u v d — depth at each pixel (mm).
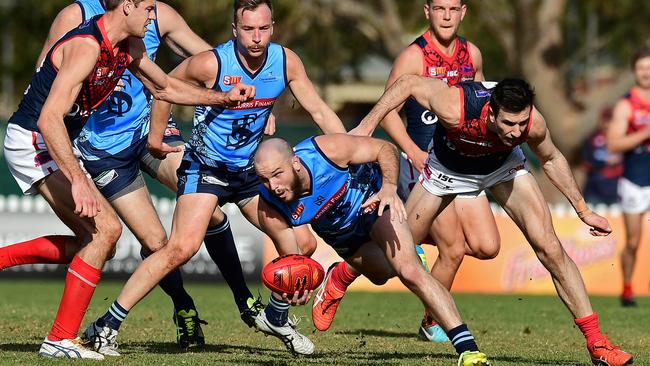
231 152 24547
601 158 72688
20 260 23812
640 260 52031
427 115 29375
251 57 23844
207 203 24172
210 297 43688
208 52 23906
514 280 51531
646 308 40906
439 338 28484
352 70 94875
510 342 28109
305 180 22250
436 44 29625
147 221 25453
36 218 54125
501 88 20938
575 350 26422
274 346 26562
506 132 21250
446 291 21766
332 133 23406
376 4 76188
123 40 22250
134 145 25906
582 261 51844
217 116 24188
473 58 29938
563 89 71812
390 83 29672
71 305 22688
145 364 21781
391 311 37500
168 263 23594
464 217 28484
